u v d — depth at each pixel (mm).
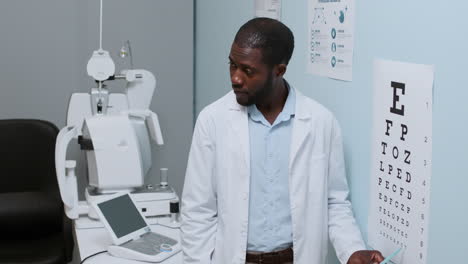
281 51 1463
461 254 1207
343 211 1624
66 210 2262
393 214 1455
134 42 3090
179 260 1945
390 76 1431
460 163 1197
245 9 2492
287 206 1577
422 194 1329
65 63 2992
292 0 2035
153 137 2529
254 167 1567
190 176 1643
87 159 2352
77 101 2365
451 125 1219
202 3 3158
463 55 1173
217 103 1631
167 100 3197
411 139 1359
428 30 1280
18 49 2932
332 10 1733
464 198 1190
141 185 2328
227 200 1572
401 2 1380
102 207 2041
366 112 1568
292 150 1561
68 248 2537
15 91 2959
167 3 3111
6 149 2705
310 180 1583
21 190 2719
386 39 1452
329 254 1808
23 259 2426
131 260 1947
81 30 2988
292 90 1630
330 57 1763
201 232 1639
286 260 1592
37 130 2715
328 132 1598
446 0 1218
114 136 2271
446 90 1229
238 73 1445
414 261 1371
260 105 1577
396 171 1430
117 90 3070
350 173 1680
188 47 3184
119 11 3045
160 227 2238
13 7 2895
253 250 1580
